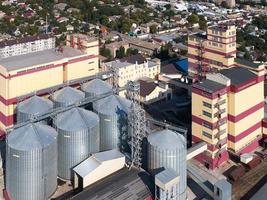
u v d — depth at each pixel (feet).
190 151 466.29
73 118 457.68
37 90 562.66
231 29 595.06
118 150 480.64
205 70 629.92
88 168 436.76
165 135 419.95
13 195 423.23
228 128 496.64
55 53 616.39
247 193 441.68
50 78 581.53
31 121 444.55
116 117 483.92
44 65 570.87
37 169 413.39
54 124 459.73
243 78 495.82
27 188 416.05
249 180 464.24
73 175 447.83
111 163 445.37
